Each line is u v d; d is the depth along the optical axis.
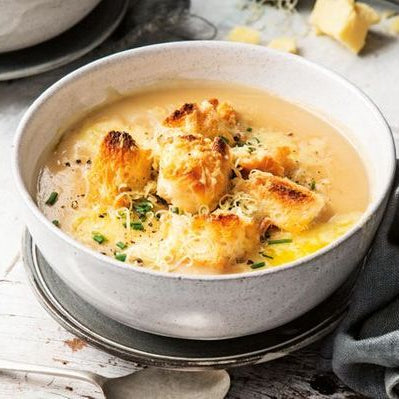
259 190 0.50
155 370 0.49
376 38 0.73
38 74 0.69
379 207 0.48
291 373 0.50
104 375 0.50
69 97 0.55
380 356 0.48
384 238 0.50
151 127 0.55
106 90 0.56
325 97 0.56
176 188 0.49
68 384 0.49
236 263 0.48
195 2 0.76
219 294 0.45
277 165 0.52
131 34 0.72
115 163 0.50
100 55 0.71
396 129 0.65
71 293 0.50
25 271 0.51
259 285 0.45
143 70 0.57
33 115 0.52
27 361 0.50
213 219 0.47
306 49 0.72
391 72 0.70
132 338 0.49
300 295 0.46
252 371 0.50
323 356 0.50
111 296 0.46
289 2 0.75
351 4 0.71
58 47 0.67
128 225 0.49
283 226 0.49
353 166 0.54
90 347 0.51
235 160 0.51
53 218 0.50
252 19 0.74
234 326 0.47
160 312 0.46
